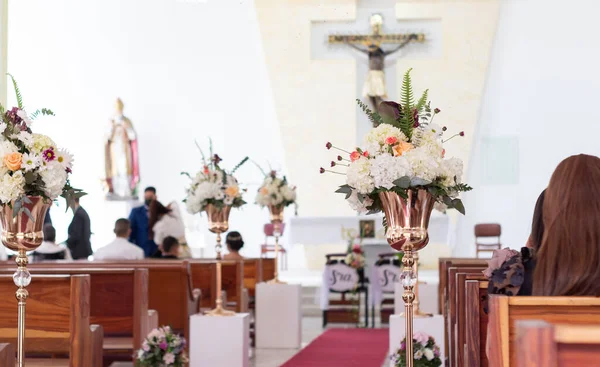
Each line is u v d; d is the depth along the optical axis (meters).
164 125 15.30
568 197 2.52
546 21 14.45
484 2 14.34
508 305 2.18
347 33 14.59
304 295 12.54
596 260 2.46
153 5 15.32
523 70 14.52
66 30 15.40
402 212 3.70
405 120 3.80
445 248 14.67
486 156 14.54
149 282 6.20
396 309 9.10
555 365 1.45
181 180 15.18
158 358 5.27
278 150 15.18
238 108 15.27
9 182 3.88
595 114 14.28
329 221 10.98
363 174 3.65
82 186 15.24
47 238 10.12
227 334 6.02
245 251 15.21
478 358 3.48
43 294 4.09
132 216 11.20
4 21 7.91
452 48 14.45
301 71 14.70
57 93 15.40
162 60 15.33
